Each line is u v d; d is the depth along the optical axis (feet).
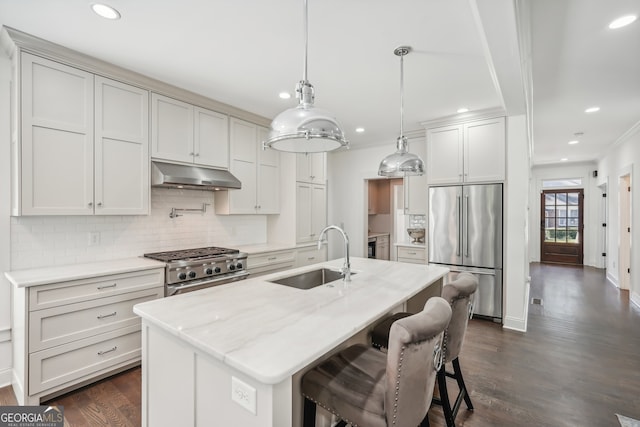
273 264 12.66
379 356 5.16
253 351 3.69
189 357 4.37
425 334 3.88
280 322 4.61
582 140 17.88
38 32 6.98
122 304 8.15
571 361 9.29
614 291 17.44
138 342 8.47
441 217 13.29
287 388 3.52
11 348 7.86
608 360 9.34
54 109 7.70
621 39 7.54
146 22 6.62
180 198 11.42
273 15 6.36
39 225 8.29
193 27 6.80
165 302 5.55
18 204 7.22
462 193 12.80
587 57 8.44
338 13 6.29
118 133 8.85
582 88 10.55
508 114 11.60
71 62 7.95
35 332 6.83
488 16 5.59
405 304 8.75
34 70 7.39
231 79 9.43
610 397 7.50
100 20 6.55
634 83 10.11
